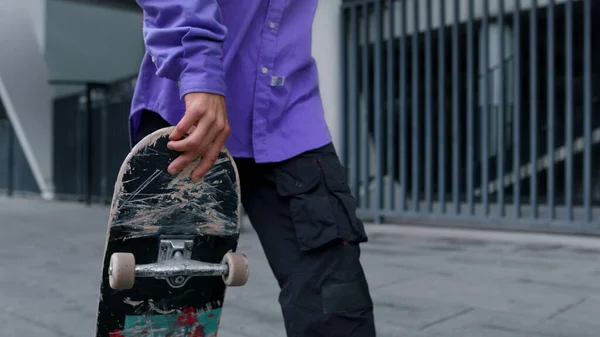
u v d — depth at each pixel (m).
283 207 1.40
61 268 4.41
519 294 3.45
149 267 1.27
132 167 1.29
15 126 12.70
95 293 3.59
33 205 11.06
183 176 1.32
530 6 5.68
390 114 6.52
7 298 3.46
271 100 1.43
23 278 4.04
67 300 3.41
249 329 2.83
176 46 1.26
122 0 9.96
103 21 12.40
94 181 11.11
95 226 7.38
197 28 1.25
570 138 5.33
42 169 12.78
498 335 2.68
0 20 11.72
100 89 10.95
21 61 12.02
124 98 10.18
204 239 1.38
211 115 1.23
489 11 6.07
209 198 1.35
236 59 1.45
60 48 12.40
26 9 11.95
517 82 5.62
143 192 1.30
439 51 6.13
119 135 10.30
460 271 4.15
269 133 1.42
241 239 5.75
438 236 5.98
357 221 1.36
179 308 1.40
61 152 12.17
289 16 1.51
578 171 6.32
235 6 1.45
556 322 2.87
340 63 6.90
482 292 3.51
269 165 1.43
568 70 5.32
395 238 5.88
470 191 5.95
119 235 1.30
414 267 4.30
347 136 6.91
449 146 6.70
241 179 1.48
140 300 1.36
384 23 6.68
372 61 6.86
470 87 5.93
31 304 3.32
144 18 1.37
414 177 6.34
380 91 6.59
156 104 1.47
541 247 5.24
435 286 3.68
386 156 6.83
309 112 1.47
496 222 5.75
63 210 9.91
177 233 1.34
